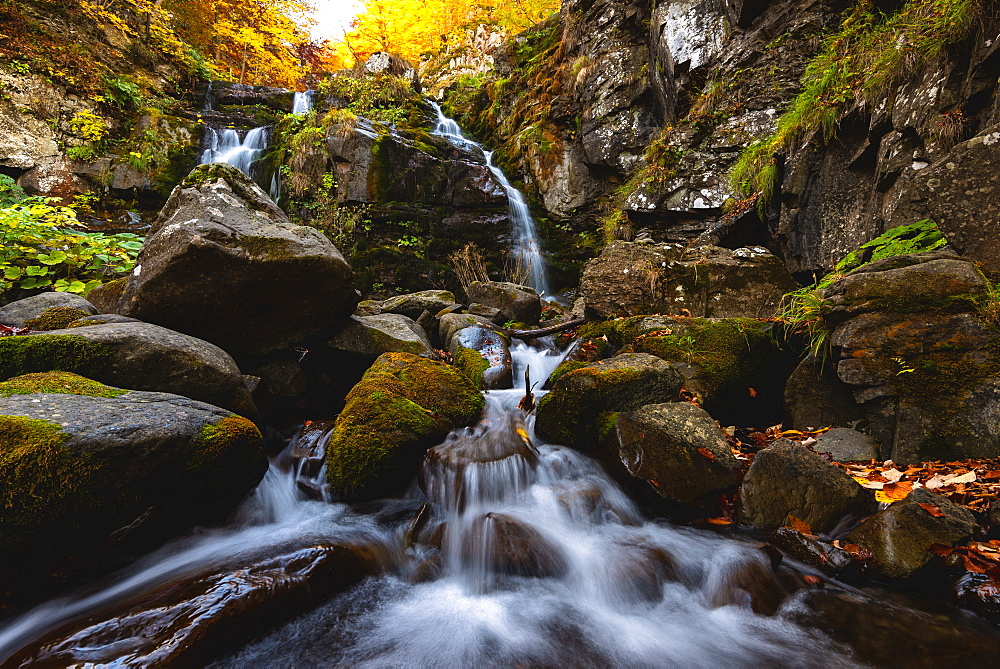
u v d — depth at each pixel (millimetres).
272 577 2078
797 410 3670
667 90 8781
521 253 10586
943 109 4047
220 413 2680
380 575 2438
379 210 10141
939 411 2832
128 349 2873
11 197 7969
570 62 11508
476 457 3105
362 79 14195
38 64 9789
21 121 9391
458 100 15367
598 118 10180
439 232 10664
